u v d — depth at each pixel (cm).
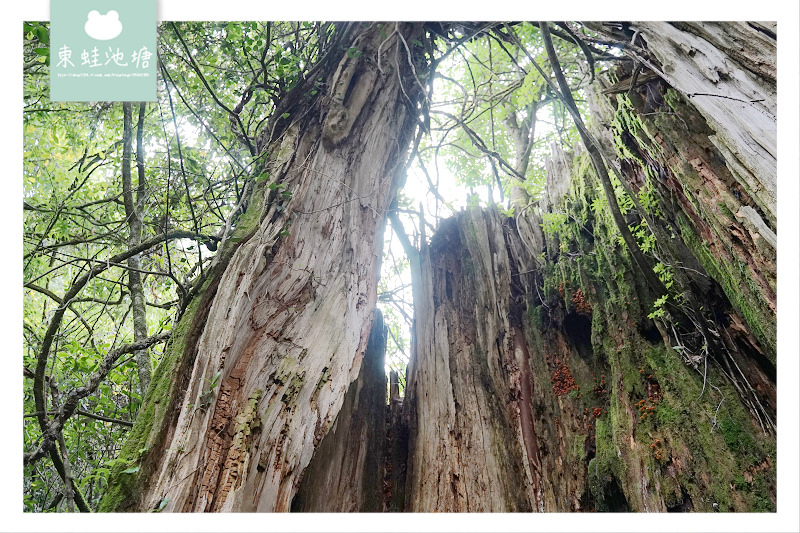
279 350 302
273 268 330
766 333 323
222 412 267
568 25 452
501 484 410
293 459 273
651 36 381
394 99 458
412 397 496
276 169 383
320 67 439
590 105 533
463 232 572
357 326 345
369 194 413
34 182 495
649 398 404
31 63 426
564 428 443
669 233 434
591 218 534
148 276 536
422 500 413
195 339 294
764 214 304
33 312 478
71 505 269
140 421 262
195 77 475
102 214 497
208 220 488
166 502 231
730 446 344
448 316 518
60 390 403
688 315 402
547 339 502
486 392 462
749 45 317
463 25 475
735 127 298
